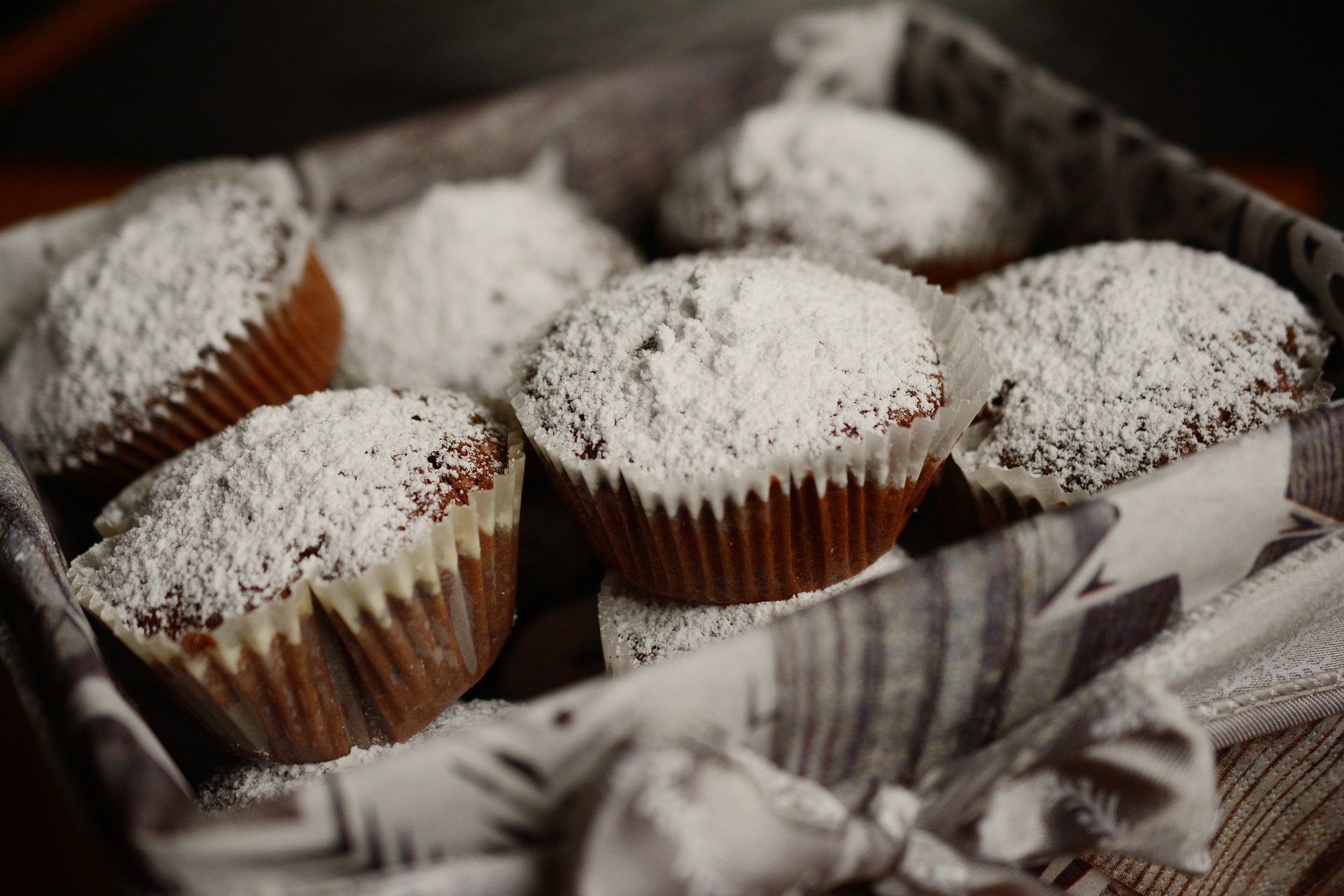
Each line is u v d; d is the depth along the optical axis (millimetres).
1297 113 542
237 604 250
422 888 216
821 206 338
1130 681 231
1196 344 271
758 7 671
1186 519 234
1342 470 240
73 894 259
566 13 701
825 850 219
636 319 273
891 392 263
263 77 667
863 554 275
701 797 213
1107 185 330
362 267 338
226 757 279
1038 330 281
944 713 232
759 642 222
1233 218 296
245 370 303
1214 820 234
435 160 366
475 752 216
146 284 306
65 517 309
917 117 389
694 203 355
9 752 344
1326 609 250
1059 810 236
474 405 283
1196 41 605
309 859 215
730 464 256
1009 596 228
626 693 219
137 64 696
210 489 263
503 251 334
